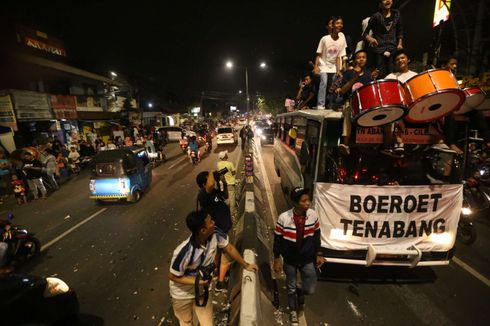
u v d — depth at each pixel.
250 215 5.54
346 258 4.01
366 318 3.50
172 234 6.27
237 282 3.83
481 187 5.82
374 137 3.93
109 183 8.23
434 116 3.51
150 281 4.52
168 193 9.61
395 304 3.75
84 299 4.11
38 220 7.59
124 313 3.79
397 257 3.89
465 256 4.88
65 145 14.88
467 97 3.71
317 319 3.50
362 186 3.82
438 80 3.13
